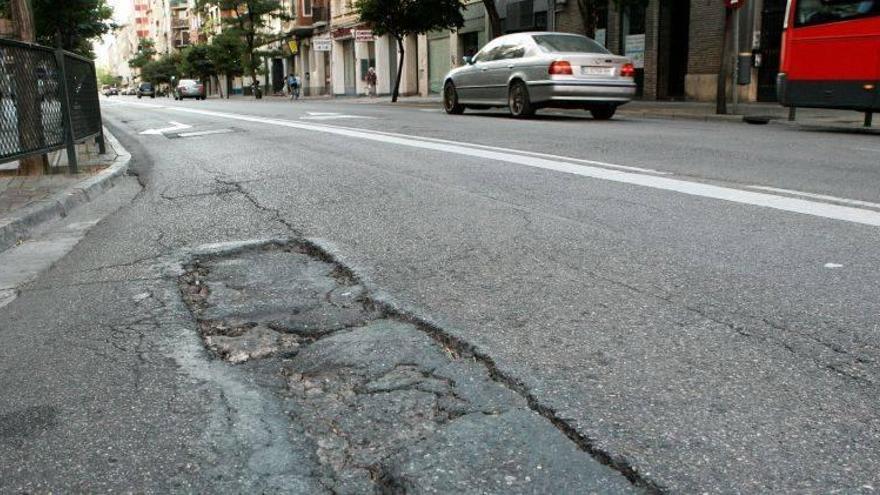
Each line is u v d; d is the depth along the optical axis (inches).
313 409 88.0
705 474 71.0
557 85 537.0
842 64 467.5
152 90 3270.2
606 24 981.2
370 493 70.1
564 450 75.7
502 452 75.7
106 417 88.0
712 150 322.3
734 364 95.2
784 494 68.0
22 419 88.8
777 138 383.6
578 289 128.0
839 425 79.6
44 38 849.5
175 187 271.3
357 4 1138.0
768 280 130.0
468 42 1362.0
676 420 81.0
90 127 366.3
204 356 106.8
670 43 916.6
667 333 106.3
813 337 103.5
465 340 105.3
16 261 176.6
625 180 240.5
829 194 210.5
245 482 72.7
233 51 2554.1
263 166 308.7
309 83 2241.6
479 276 137.8
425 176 260.2
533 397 86.9
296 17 2194.9
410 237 171.2
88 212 237.1
